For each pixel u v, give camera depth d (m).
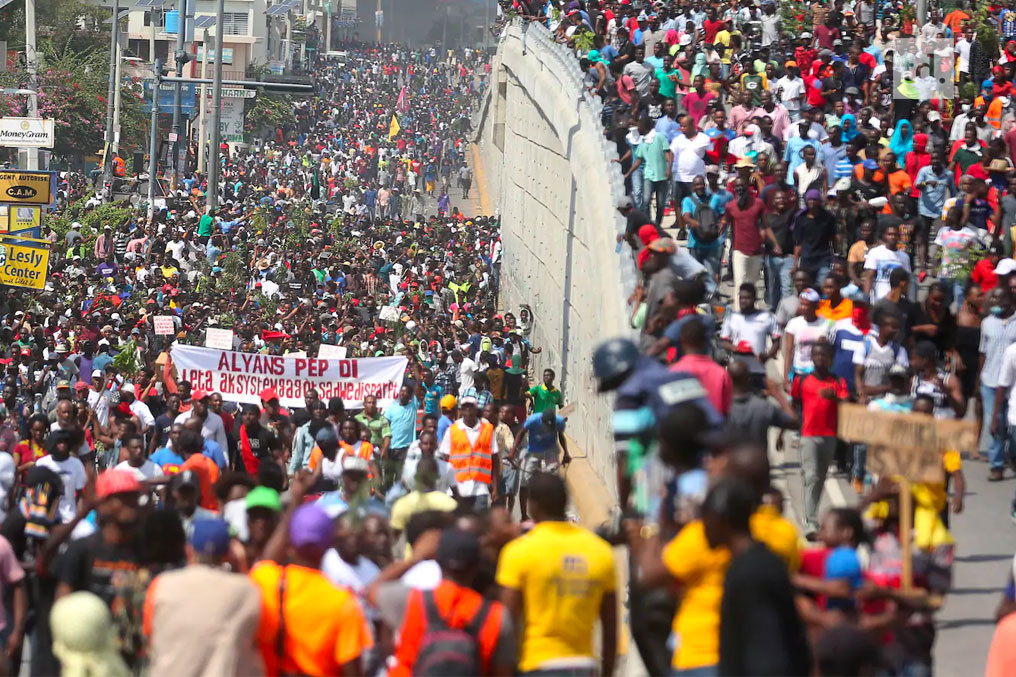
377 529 33.22
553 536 26.33
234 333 99.19
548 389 72.94
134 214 166.88
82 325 88.25
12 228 103.00
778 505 28.92
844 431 29.86
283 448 61.12
